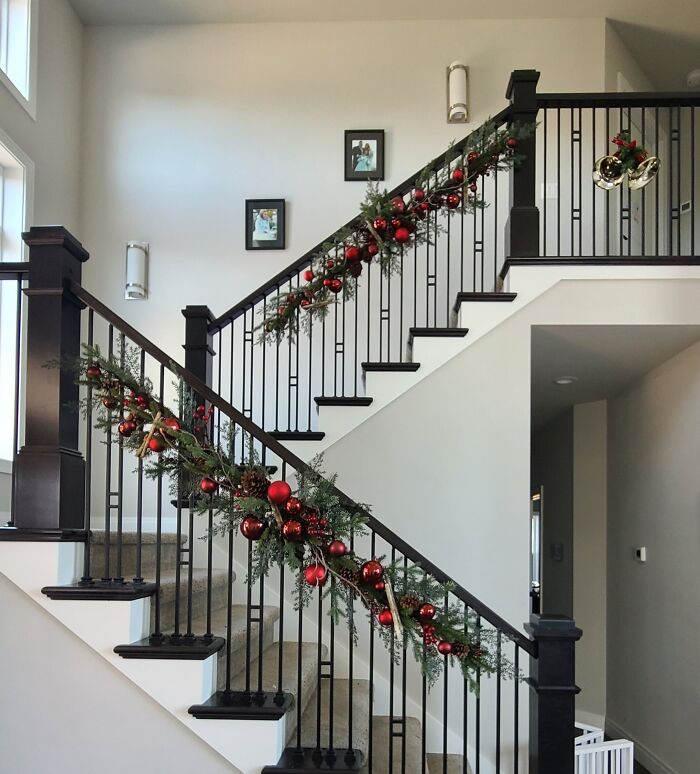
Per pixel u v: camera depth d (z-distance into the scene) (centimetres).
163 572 299
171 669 217
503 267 359
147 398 210
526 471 341
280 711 212
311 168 487
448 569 339
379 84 491
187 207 486
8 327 390
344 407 345
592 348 387
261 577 223
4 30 411
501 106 487
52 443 227
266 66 495
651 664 440
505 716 322
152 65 496
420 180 241
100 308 231
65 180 463
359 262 248
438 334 344
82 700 220
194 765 217
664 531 425
